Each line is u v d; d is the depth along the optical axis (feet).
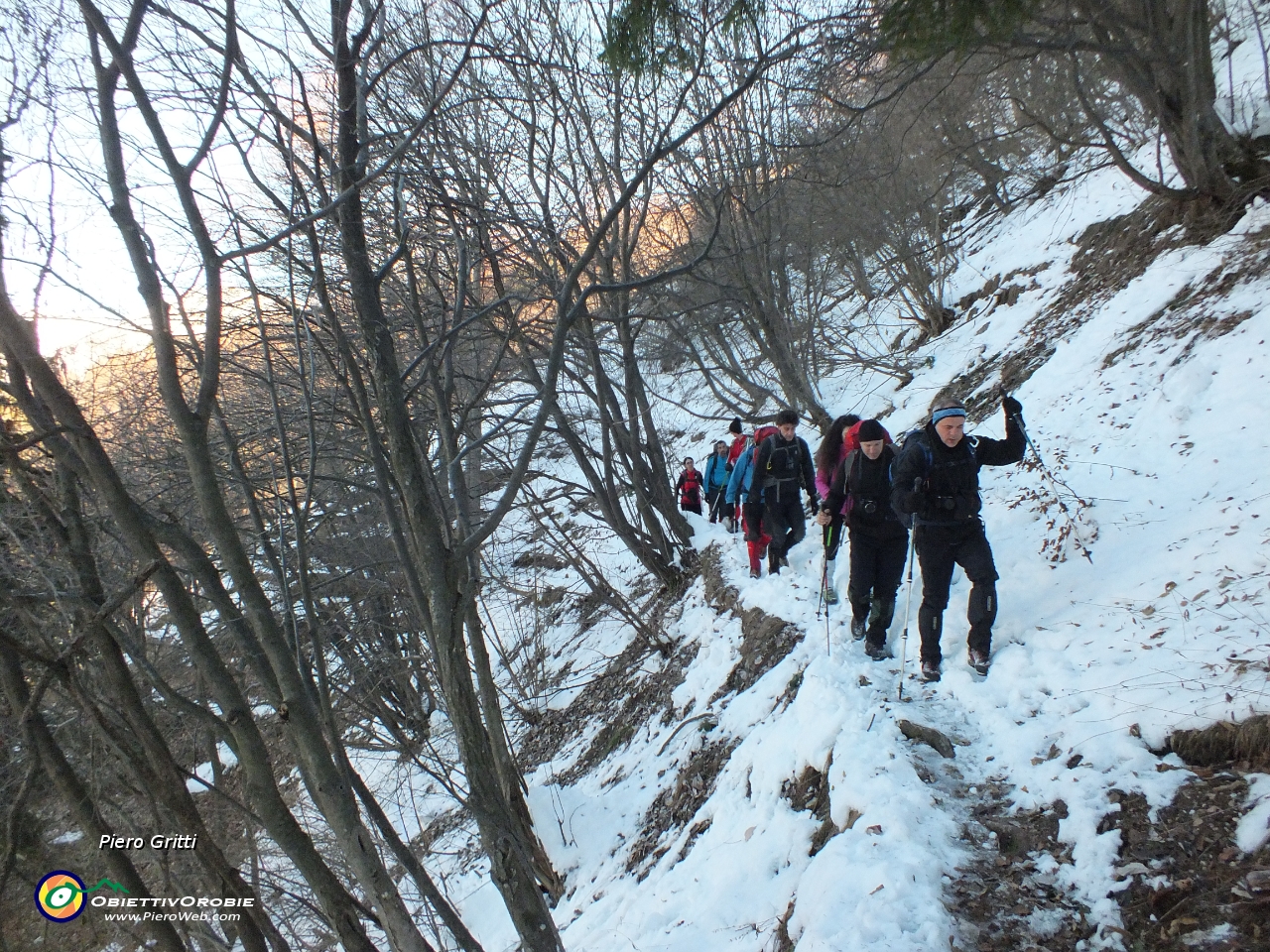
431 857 30.45
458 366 27.96
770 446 27.73
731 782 19.65
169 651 17.13
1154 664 12.85
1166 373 21.75
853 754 14.52
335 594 26.55
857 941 10.08
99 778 13.03
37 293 10.81
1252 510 15.01
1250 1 29.53
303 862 9.86
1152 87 24.23
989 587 15.51
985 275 44.62
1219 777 10.37
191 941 16.14
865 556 18.42
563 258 25.16
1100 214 35.63
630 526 39.22
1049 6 17.56
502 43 16.35
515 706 37.32
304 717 9.86
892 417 39.99
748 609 27.71
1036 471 22.62
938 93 24.11
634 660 34.99
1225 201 24.93
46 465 11.37
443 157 19.74
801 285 43.60
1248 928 8.40
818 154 24.31
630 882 20.63
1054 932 9.62
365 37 11.96
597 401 34.63
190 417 9.32
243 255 9.76
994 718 14.17
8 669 11.62
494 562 38.93
